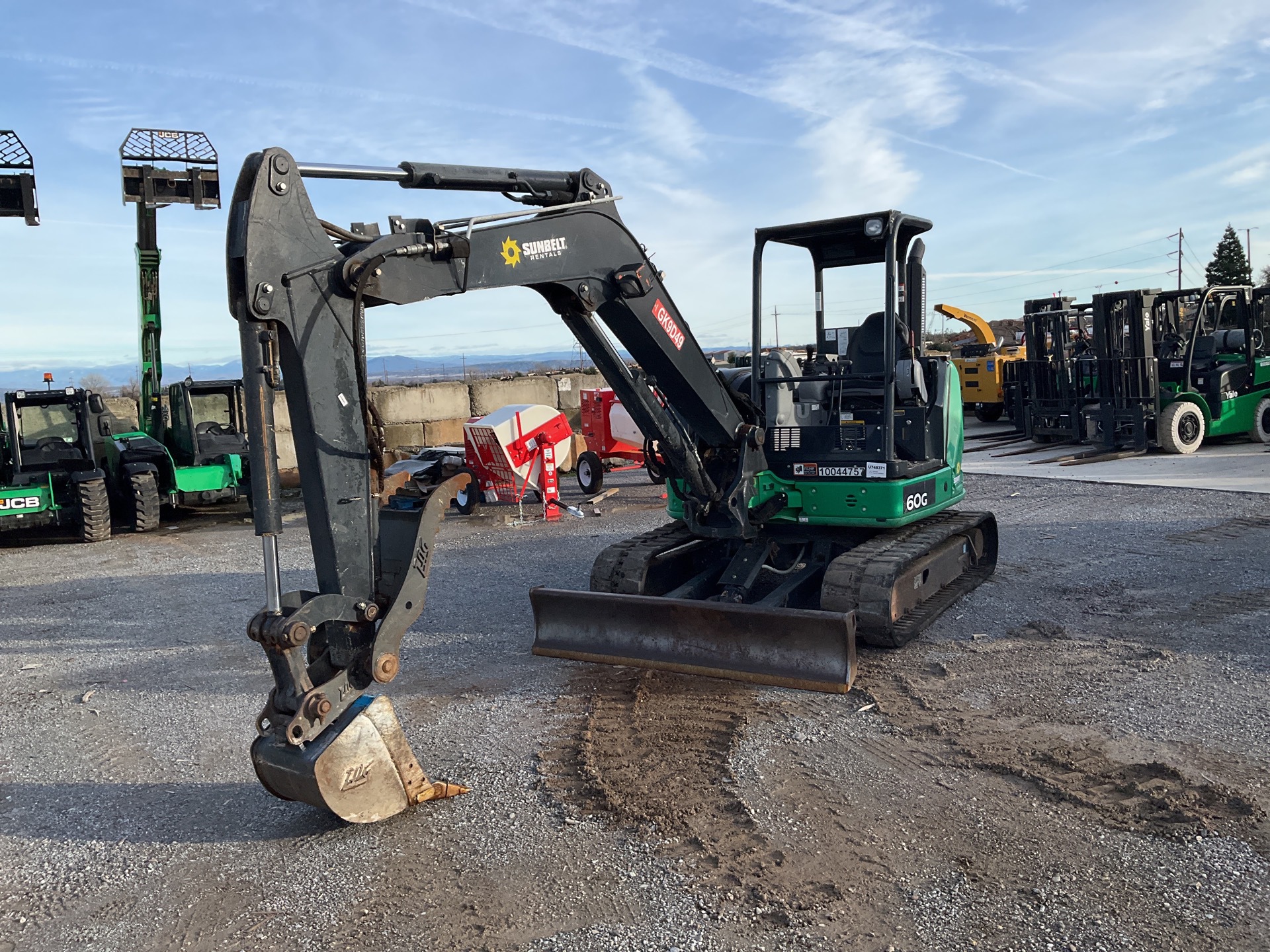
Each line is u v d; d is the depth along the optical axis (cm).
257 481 394
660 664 627
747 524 693
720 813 436
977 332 2806
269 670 711
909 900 355
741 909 355
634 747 517
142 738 579
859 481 691
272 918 368
